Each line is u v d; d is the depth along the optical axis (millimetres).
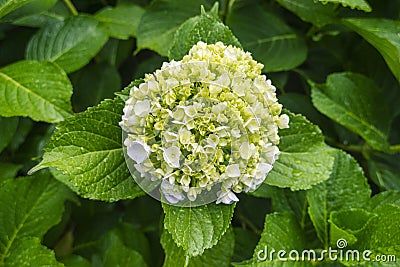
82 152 697
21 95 839
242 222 987
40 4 891
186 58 680
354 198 845
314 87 917
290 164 773
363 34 887
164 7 946
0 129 896
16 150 959
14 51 1011
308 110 969
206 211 695
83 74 1005
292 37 969
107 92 1001
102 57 1042
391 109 1013
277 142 690
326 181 849
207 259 812
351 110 920
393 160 983
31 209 881
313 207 833
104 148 706
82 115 695
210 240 686
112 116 703
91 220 1004
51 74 853
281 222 826
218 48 693
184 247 678
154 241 987
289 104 965
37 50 938
